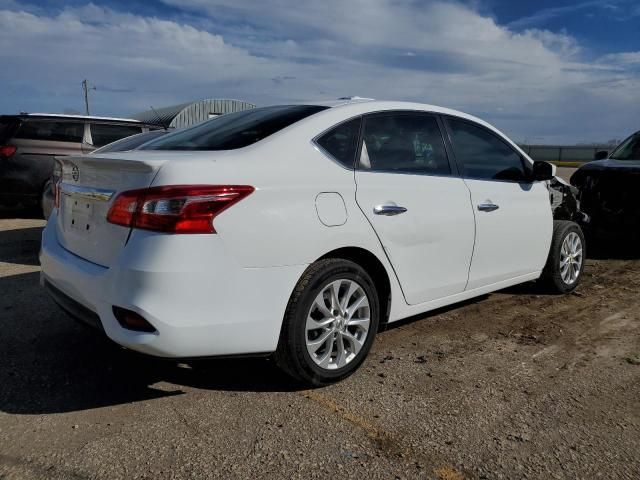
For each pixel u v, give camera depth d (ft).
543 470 8.32
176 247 8.75
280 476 8.04
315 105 11.98
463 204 13.08
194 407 10.01
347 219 10.57
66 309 10.70
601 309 16.10
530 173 15.78
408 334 13.85
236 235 9.15
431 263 12.44
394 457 8.57
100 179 9.96
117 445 8.75
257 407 10.03
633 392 10.87
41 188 29.86
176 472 8.09
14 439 8.87
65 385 10.78
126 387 10.74
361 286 10.97
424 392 10.72
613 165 23.29
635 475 8.23
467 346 13.11
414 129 12.68
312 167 10.43
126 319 8.98
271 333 9.70
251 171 9.59
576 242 17.87
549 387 11.03
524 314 15.56
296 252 9.81
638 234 22.45
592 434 9.33
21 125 29.63
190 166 9.09
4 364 11.64
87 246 10.13
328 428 9.36
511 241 14.70
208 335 9.08
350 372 11.14
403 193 11.72
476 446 8.90
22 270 19.53
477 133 14.37
